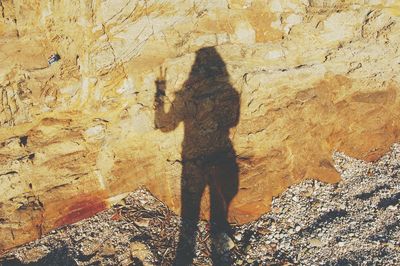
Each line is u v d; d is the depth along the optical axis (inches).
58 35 488.1
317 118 540.4
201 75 496.7
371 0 528.4
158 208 506.6
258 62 514.9
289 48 522.0
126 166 510.6
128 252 461.7
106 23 469.1
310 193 523.5
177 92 496.1
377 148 583.2
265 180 511.8
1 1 476.4
